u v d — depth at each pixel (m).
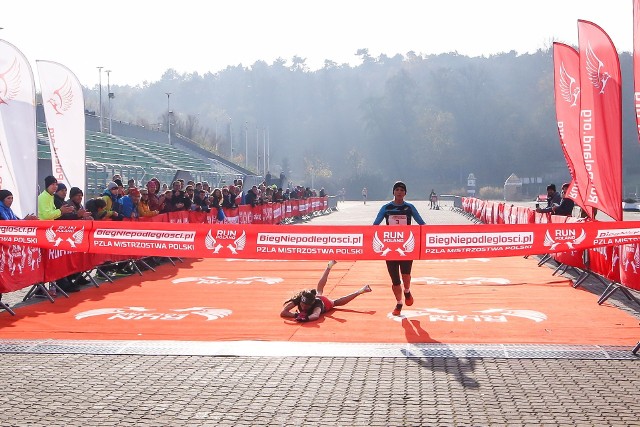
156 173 48.22
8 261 9.64
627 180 133.62
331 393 5.87
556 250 8.95
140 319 9.20
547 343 7.68
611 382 6.18
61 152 14.96
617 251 10.43
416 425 5.06
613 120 11.60
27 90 12.75
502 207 27.09
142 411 5.42
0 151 12.57
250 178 66.00
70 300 10.83
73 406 5.55
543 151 147.62
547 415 5.28
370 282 12.73
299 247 8.99
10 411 5.43
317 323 8.86
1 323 8.98
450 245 8.92
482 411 5.38
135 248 9.41
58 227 9.52
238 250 9.12
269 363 6.87
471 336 8.05
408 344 7.63
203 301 10.66
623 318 9.13
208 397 5.77
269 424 5.11
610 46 11.59
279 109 196.00
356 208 60.72
